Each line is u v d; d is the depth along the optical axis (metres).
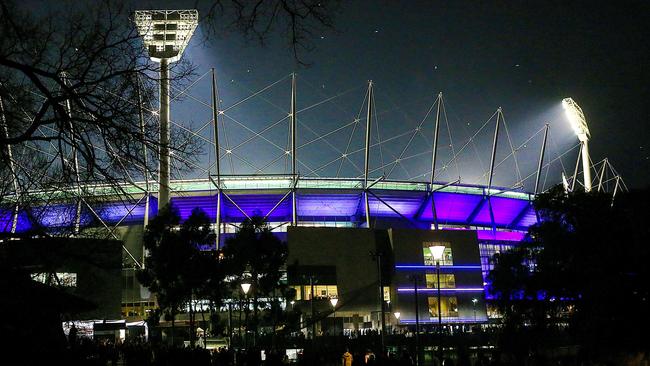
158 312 35.88
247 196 79.50
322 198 82.00
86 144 10.70
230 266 37.75
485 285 85.94
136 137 11.21
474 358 29.61
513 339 33.72
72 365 16.12
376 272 75.38
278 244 39.16
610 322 24.91
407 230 78.75
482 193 88.25
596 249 27.02
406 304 75.00
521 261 39.72
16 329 14.44
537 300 34.16
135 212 79.25
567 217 29.83
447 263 78.62
